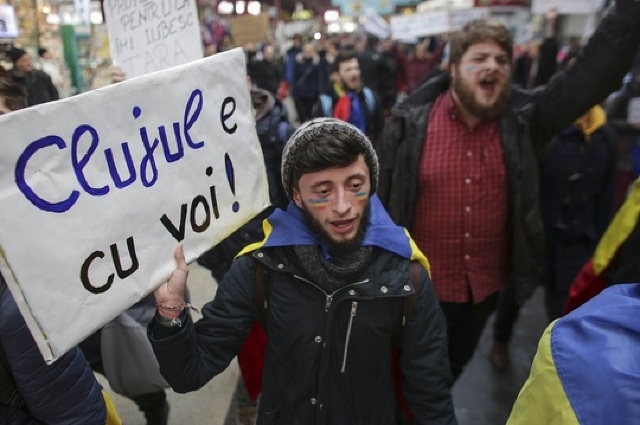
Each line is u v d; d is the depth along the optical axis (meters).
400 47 9.37
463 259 2.15
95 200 0.98
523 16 8.38
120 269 1.04
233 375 2.96
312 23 18.70
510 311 2.89
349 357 1.33
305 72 10.09
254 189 1.37
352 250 1.28
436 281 2.20
